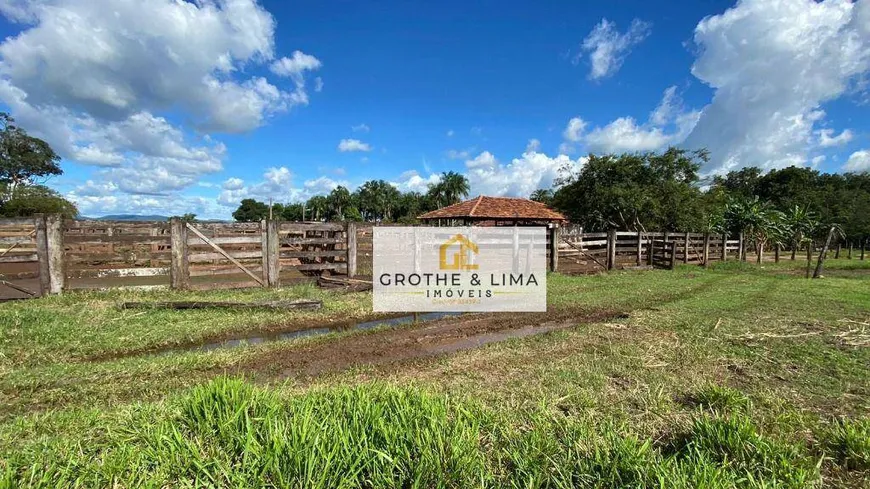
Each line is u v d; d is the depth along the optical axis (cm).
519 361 494
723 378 441
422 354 534
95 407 345
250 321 677
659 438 305
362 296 903
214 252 888
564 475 237
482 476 231
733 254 2155
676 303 878
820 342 575
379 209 8288
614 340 586
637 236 1603
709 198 2359
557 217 2058
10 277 742
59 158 5425
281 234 1203
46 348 508
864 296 974
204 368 465
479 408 328
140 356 513
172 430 259
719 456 268
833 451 289
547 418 320
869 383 427
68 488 210
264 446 237
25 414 348
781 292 1034
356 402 300
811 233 2367
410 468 232
